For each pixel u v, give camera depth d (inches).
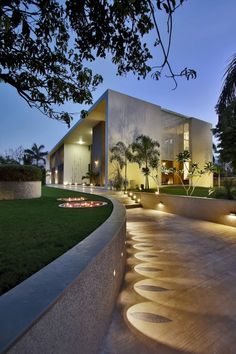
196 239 207.8
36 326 33.4
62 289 44.0
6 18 59.1
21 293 41.9
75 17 74.5
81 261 61.9
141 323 82.9
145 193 431.5
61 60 96.1
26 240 107.5
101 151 757.9
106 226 115.4
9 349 27.6
